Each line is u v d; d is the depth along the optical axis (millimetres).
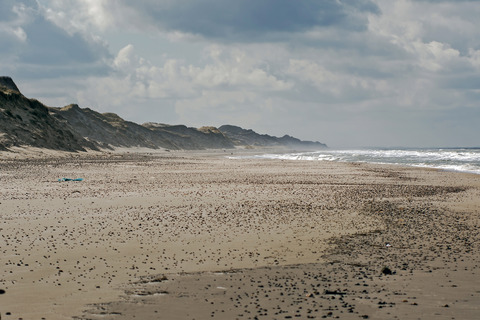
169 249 19875
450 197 37719
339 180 55000
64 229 23594
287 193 40250
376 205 32688
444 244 20641
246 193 40094
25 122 134500
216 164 96562
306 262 17875
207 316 11875
